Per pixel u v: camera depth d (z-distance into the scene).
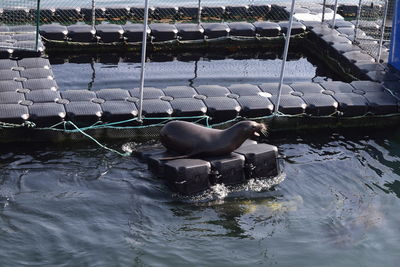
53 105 15.23
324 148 15.55
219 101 16.05
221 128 15.87
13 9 22.44
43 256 10.95
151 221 12.19
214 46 22.03
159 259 11.04
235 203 12.95
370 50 20.61
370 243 11.66
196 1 27.88
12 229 11.62
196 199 13.03
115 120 15.26
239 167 13.55
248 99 16.28
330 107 16.34
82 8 23.38
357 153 15.35
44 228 11.70
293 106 16.16
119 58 20.95
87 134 15.23
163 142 14.03
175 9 24.09
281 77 15.77
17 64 17.39
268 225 12.20
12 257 10.85
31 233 11.54
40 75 16.81
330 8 25.47
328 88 17.39
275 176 14.00
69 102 15.52
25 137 14.95
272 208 12.79
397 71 18.86
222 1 27.98
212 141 13.56
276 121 16.20
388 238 11.84
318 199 13.18
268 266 10.98
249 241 11.66
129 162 14.30
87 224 11.93
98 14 23.56
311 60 21.97
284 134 16.22
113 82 18.97
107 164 14.18
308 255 11.30
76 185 13.28
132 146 15.07
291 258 11.21
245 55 22.03
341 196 13.32
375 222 12.34
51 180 13.41
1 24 22.27
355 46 20.89
